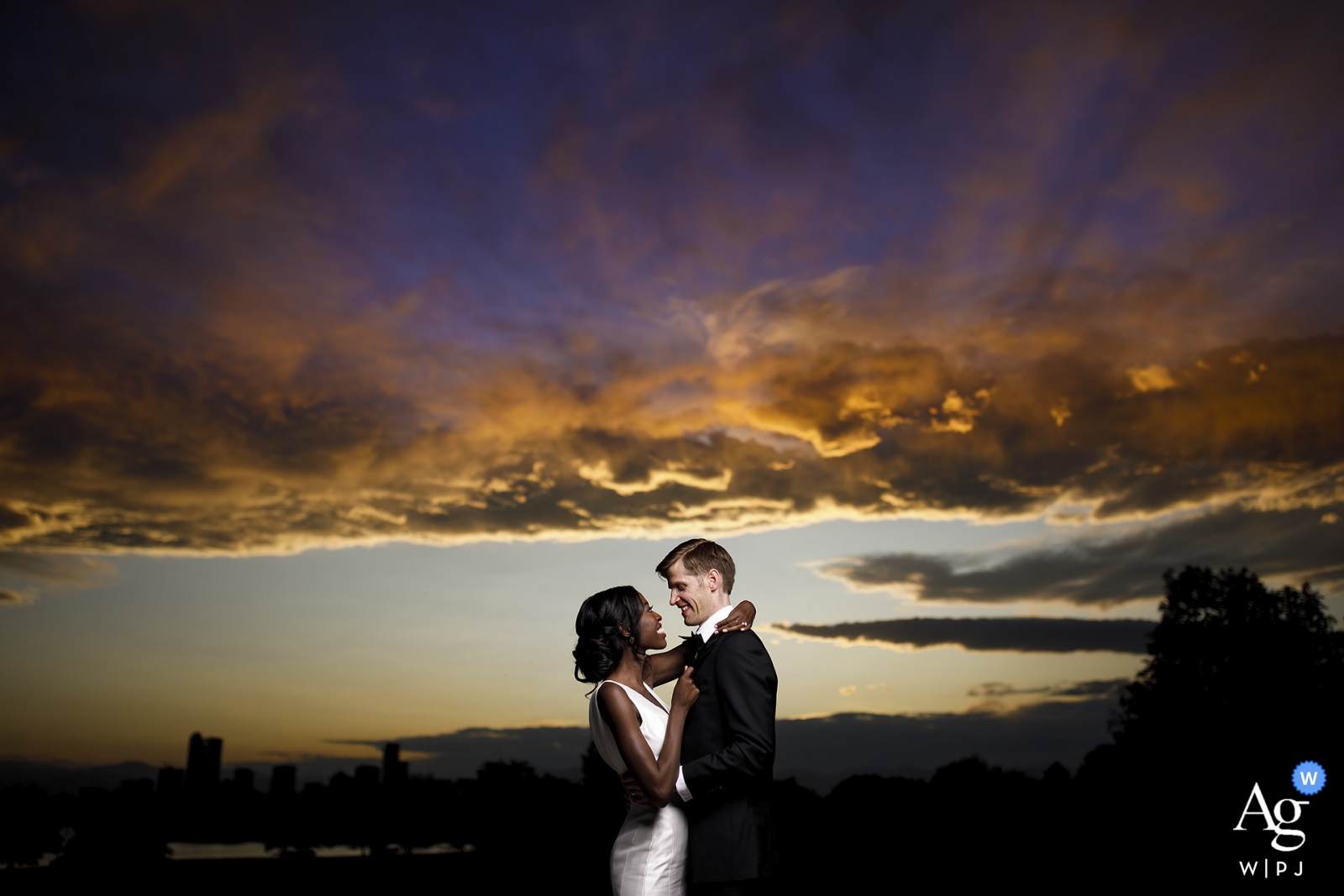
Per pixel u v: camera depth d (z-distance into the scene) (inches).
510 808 708.7
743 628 140.6
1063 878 518.6
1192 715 960.3
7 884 618.2
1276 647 998.4
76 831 672.4
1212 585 1069.8
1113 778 737.6
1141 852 551.8
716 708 137.3
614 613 145.1
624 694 139.6
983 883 506.6
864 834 577.9
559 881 606.9
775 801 138.7
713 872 131.5
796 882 134.7
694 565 148.6
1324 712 903.7
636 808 141.4
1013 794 650.8
